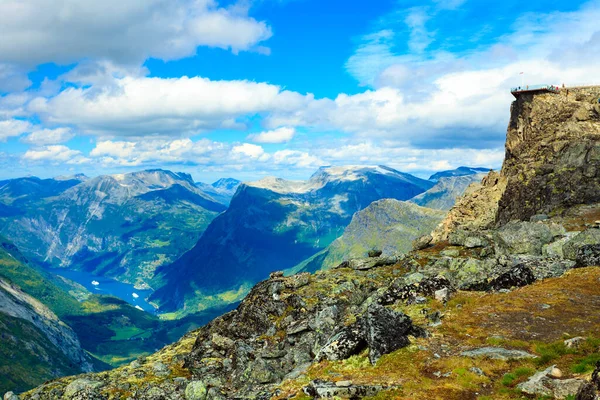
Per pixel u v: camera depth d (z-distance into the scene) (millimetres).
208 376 44312
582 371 21672
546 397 19984
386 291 44031
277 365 41469
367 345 31078
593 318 30500
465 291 42875
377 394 23266
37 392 48406
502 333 29688
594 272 41438
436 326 32750
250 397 30078
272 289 54969
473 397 21766
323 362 31375
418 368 26047
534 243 54438
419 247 74875
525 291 38812
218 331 54781
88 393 45031
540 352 25625
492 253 57562
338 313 45531
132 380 47469
